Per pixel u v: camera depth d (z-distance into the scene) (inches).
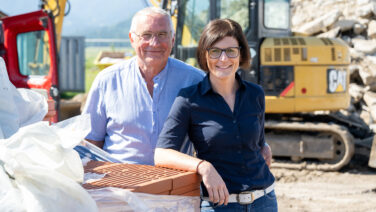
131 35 110.9
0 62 80.3
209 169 85.0
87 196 63.2
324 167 295.6
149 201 74.0
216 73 92.4
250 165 92.5
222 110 92.0
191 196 85.5
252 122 93.6
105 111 112.6
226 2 288.8
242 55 95.7
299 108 289.1
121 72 111.8
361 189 261.7
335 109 294.0
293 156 303.9
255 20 290.8
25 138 64.2
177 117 93.2
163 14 108.6
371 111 393.1
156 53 107.6
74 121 71.6
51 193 60.9
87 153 99.7
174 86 111.2
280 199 242.5
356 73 424.2
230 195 90.9
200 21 288.2
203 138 92.7
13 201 58.9
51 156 65.1
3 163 63.6
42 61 251.8
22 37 256.5
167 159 89.3
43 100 86.9
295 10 493.7
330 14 453.1
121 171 84.4
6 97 78.4
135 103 109.3
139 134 109.2
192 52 287.1
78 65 687.1
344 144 296.2
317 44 289.6
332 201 239.9
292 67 287.9
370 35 439.2
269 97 291.1
